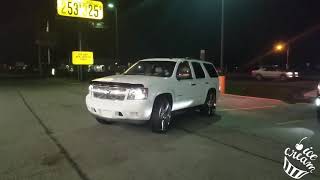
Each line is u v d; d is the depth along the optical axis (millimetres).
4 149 6797
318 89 10539
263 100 16453
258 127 9453
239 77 44969
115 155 6453
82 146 7074
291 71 36000
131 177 5305
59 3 30109
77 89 23406
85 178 5242
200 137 8086
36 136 7973
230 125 9703
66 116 10969
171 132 8609
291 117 11281
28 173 5426
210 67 11641
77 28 34281
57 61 67812
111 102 8094
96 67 68188
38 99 16438
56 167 5723
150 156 6426
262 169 5812
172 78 9117
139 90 7930
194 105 10281
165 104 8562
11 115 11195
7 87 25531
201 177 5363
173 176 5379
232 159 6344
